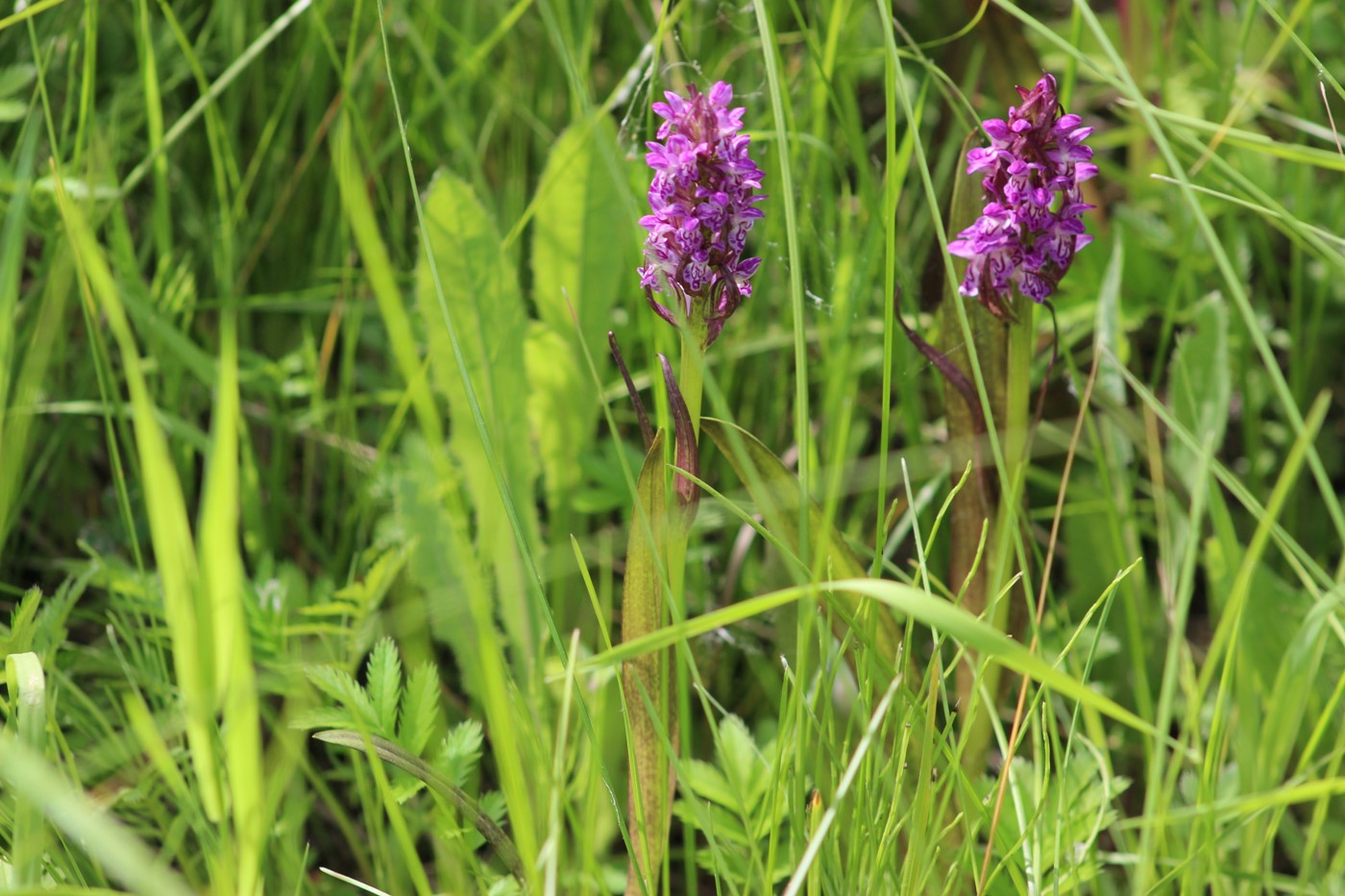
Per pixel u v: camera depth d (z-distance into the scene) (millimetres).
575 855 1054
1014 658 904
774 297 1232
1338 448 1232
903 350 1194
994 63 1197
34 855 942
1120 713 925
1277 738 1062
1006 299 1024
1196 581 1207
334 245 1247
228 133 1239
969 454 1054
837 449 1147
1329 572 1204
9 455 1059
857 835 992
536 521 1127
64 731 1092
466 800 999
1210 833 1004
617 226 1160
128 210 1246
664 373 979
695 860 1101
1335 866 1042
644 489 988
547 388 1165
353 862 1116
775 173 1200
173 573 923
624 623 1001
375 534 1166
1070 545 1167
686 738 1048
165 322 1159
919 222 1237
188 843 1068
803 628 992
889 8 996
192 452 1199
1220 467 1000
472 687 1107
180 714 1018
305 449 1216
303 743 1050
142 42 1182
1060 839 1015
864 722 987
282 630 1075
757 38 1229
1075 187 1009
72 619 1163
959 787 998
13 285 1060
